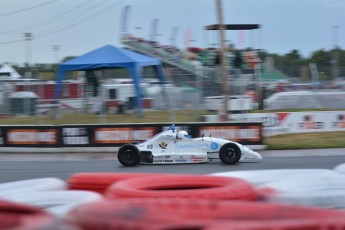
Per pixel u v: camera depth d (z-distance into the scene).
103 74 44.69
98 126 25.75
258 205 3.32
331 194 4.74
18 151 26.34
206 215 3.19
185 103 32.59
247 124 25.25
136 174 5.55
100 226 2.84
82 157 23.73
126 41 54.28
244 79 36.62
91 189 5.55
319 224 2.93
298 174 5.67
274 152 24.50
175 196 4.25
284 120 28.98
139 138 25.48
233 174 5.74
